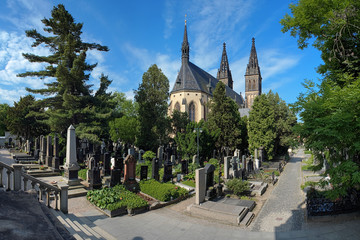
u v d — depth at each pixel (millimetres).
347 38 10305
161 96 39844
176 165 28781
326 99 8875
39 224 4082
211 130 40375
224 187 18688
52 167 20625
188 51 74000
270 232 10359
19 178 8344
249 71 106000
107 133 40219
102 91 41812
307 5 10664
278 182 23781
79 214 11695
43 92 39469
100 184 15625
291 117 48000
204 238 9680
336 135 7879
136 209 12562
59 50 39562
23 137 45750
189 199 15875
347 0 9172
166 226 10906
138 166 21594
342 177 8453
